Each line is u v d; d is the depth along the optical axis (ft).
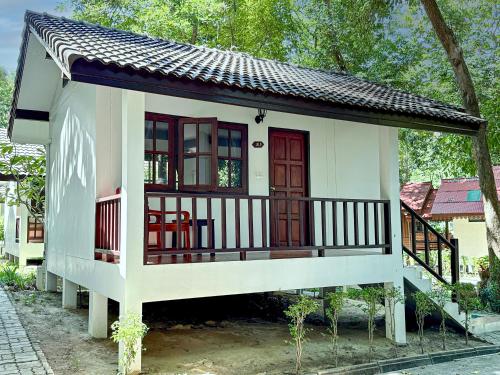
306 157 28.14
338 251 26.40
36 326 22.77
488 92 43.39
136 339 16.01
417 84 51.29
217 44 61.21
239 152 25.99
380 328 25.54
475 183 58.34
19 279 35.58
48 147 35.17
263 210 19.43
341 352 20.72
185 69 17.51
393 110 21.42
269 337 22.86
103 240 19.77
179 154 23.35
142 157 16.65
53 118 32.73
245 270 18.72
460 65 33.58
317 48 54.49
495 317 26.53
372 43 49.03
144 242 16.63
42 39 20.26
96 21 55.16
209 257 20.72
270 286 19.33
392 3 36.60
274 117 27.09
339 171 28.73
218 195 18.39
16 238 54.60
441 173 83.25
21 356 17.60
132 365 16.01
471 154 44.24
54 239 31.12
